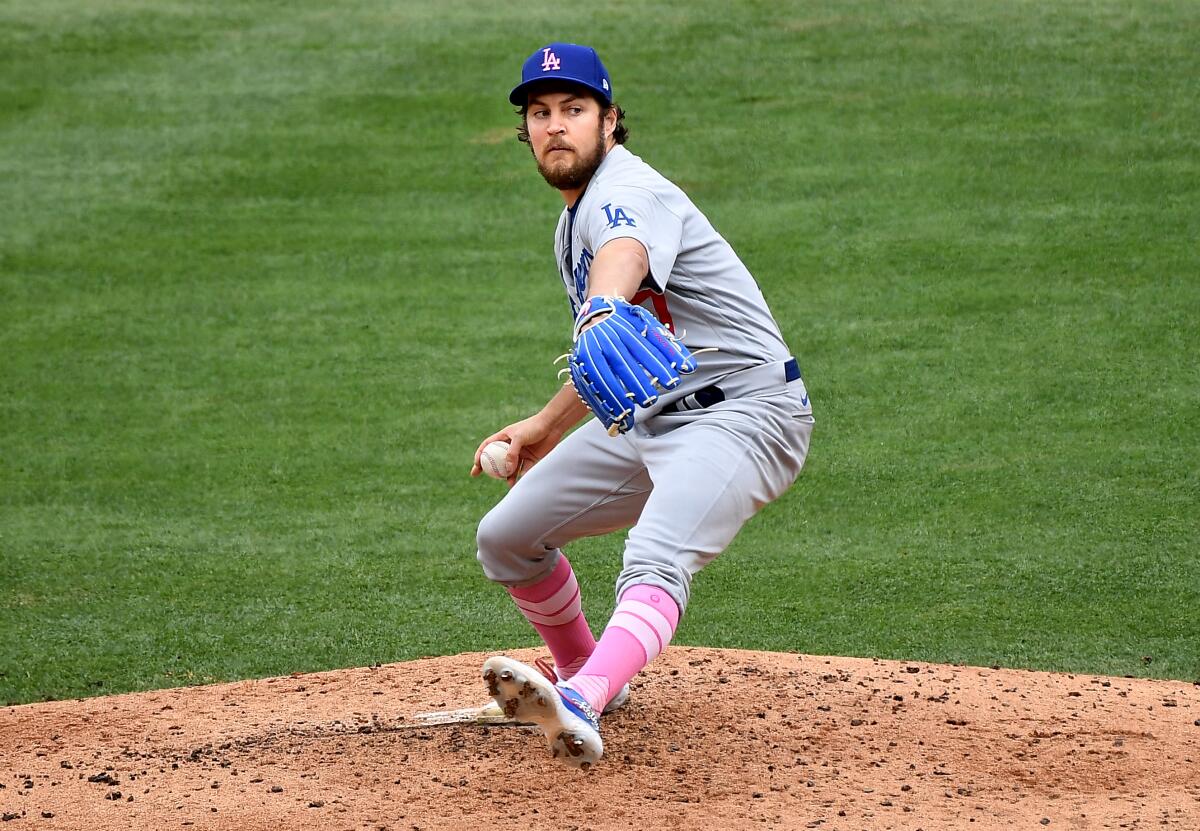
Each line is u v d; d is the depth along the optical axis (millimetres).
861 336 41438
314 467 33562
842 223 50875
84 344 42906
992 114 61094
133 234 52594
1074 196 52094
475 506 30938
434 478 32781
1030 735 15531
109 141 62562
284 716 17094
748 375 13500
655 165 57344
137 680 21703
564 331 43406
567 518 14352
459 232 52562
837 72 67562
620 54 71375
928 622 23688
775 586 25750
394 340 42938
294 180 58094
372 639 23391
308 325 44312
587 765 11766
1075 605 24281
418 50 73688
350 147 61469
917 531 28469
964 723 15930
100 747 15969
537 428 14562
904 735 15438
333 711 17250
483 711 15984
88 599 25578
